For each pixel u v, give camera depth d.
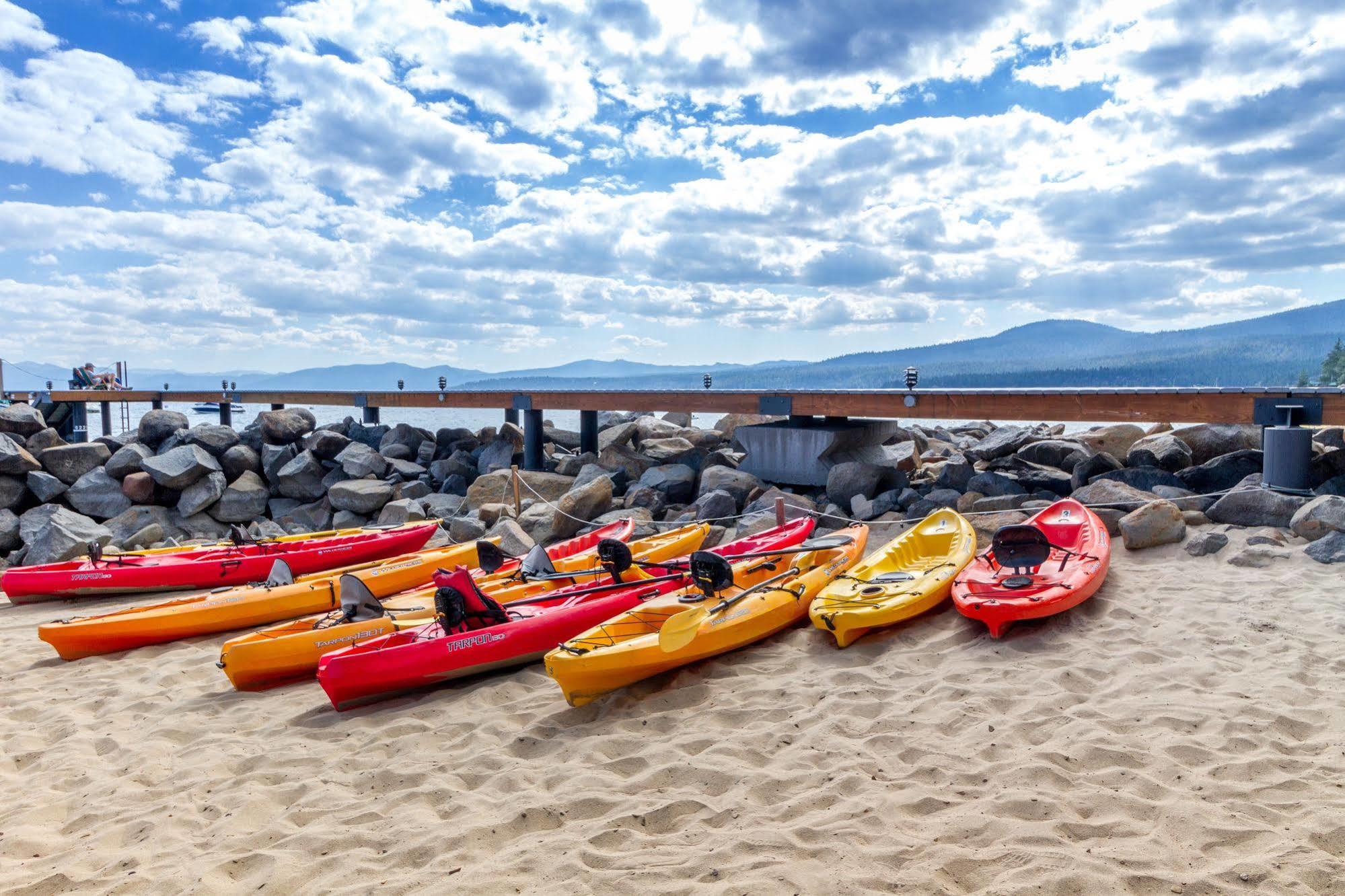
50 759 5.73
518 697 6.32
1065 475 12.23
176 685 7.27
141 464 17.00
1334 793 3.93
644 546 10.05
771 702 5.75
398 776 5.04
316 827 4.45
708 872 3.70
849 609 6.79
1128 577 7.79
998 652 6.31
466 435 20.59
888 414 12.56
